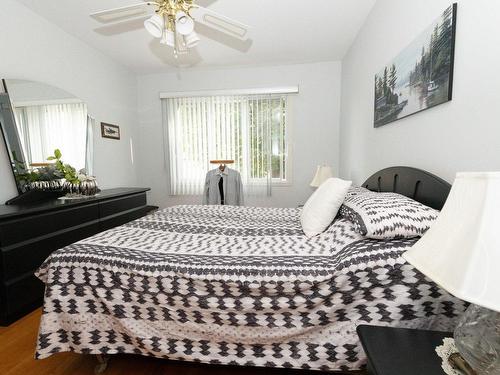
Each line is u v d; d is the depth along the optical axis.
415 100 1.48
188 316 1.13
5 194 2.11
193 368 1.34
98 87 3.07
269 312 1.07
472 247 0.49
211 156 3.72
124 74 3.55
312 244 1.39
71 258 1.22
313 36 2.73
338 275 1.03
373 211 1.18
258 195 3.71
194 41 1.77
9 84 2.11
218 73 3.68
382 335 0.81
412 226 1.08
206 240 1.51
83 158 2.83
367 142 2.40
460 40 1.12
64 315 1.20
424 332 0.83
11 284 1.70
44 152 2.38
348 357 1.05
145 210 3.23
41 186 2.33
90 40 2.80
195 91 3.69
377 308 1.02
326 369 1.07
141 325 1.18
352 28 2.57
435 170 1.33
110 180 3.31
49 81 2.45
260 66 3.58
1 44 2.05
